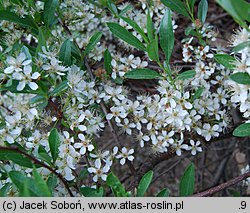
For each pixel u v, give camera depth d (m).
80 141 0.25
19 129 0.25
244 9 0.17
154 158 0.28
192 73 0.23
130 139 0.44
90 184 0.27
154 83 0.36
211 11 0.45
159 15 0.31
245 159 0.40
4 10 0.25
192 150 0.27
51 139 0.22
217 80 0.27
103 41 0.36
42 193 0.17
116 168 0.44
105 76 0.27
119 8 0.32
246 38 0.22
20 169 0.23
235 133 0.22
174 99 0.25
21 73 0.23
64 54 0.25
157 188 0.46
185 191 0.22
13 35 0.28
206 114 0.27
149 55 0.23
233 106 0.28
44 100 0.24
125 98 0.27
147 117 0.26
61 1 0.30
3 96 0.32
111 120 0.28
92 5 0.32
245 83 0.20
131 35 0.24
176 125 0.25
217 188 0.22
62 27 0.31
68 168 0.23
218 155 0.46
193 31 0.28
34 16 0.26
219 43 0.32
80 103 0.25
